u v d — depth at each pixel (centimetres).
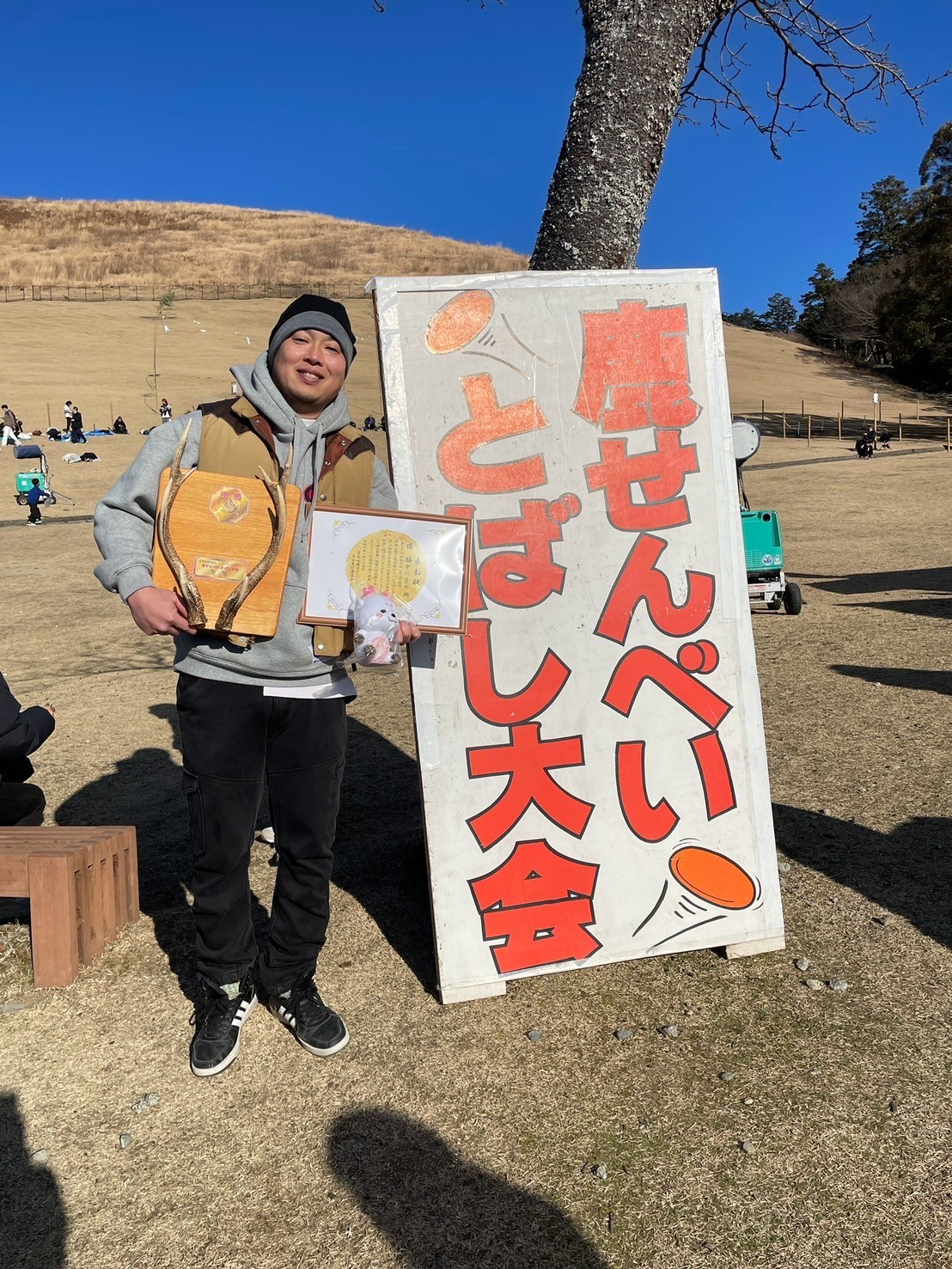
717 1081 248
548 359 296
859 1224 202
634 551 303
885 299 4406
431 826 287
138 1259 201
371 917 346
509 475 294
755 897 308
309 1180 221
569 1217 207
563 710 297
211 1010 265
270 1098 249
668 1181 216
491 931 291
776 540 883
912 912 325
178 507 238
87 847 315
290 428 249
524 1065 258
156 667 798
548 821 296
